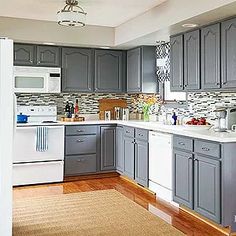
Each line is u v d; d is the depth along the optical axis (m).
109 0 4.02
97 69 5.75
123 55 5.92
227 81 3.58
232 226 3.23
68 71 5.56
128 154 5.17
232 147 3.21
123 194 4.54
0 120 2.71
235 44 3.45
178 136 3.88
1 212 2.74
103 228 3.31
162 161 4.25
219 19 3.68
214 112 4.25
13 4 4.22
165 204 4.11
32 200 4.24
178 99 5.12
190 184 3.67
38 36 5.06
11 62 2.73
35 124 5.06
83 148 5.41
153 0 4.03
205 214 3.44
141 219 3.57
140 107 6.05
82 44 5.38
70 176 5.36
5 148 2.73
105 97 6.12
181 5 3.77
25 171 5.04
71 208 3.92
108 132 5.59
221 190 3.21
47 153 5.16
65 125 5.28
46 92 5.38
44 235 3.13
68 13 3.66
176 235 3.16
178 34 4.44
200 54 4.02
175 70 4.53
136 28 4.81
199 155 3.52
